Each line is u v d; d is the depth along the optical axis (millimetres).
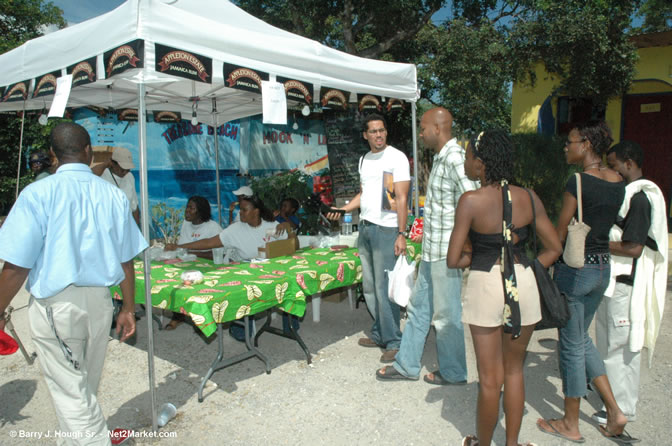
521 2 10141
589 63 8820
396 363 3551
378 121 3705
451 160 3105
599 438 2758
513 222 2180
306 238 4844
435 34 10898
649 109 10211
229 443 2760
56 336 2146
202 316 2844
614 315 2773
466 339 4375
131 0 2594
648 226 2580
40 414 3107
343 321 4945
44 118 4844
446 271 3244
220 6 3662
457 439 2783
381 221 3740
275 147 11531
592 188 2500
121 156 5566
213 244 4531
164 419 2936
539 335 4457
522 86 10258
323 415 3059
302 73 3531
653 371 3602
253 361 3932
